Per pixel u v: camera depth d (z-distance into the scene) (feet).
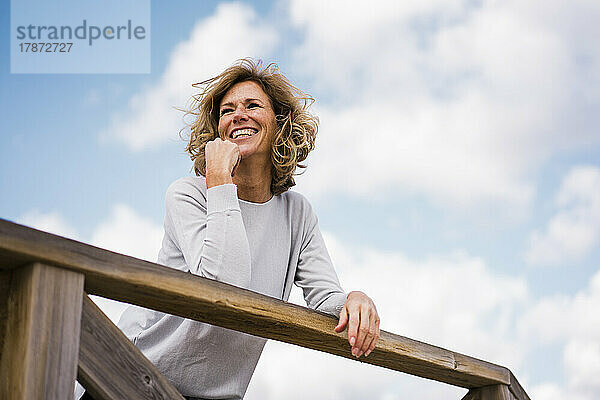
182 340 6.38
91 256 4.53
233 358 6.59
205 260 6.11
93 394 4.55
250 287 6.91
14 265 4.34
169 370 6.45
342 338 6.08
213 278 6.07
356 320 6.10
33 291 4.23
